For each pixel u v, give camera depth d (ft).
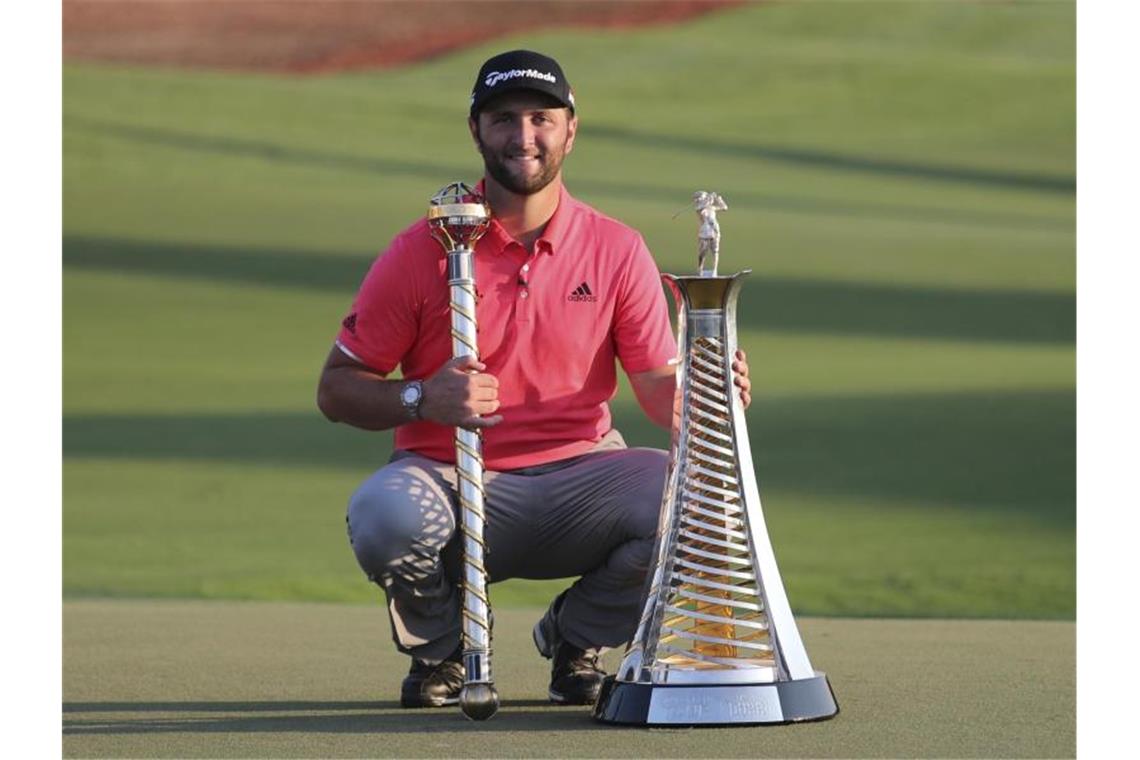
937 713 31.89
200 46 265.13
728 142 224.74
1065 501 77.61
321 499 81.97
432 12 269.44
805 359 122.01
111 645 41.32
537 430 33.63
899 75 250.37
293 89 252.62
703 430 31.76
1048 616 53.26
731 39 269.64
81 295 156.04
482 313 33.22
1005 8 276.00
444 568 33.50
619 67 257.34
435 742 29.84
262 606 48.93
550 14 272.92
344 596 59.16
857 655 38.75
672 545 31.60
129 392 118.83
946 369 117.08
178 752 29.37
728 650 31.91
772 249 167.22
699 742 29.50
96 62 261.85
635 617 33.81
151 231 182.50
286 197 198.08
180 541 70.69
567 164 211.00
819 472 85.10
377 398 32.07
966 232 177.58
